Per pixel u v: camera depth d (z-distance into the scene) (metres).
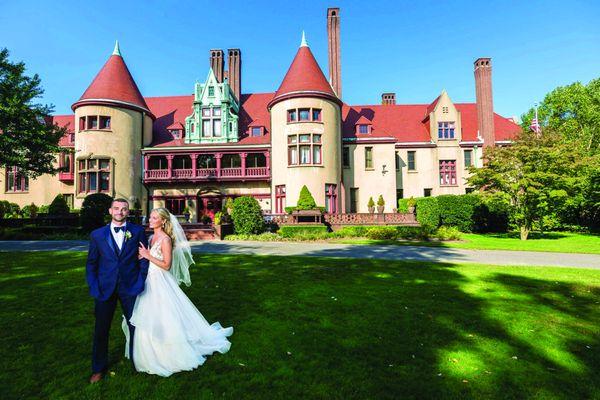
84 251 13.11
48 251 13.11
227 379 3.55
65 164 30.77
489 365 3.93
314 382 3.50
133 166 27.98
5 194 31.66
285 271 9.14
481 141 32.59
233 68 34.91
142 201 28.94
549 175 19.11
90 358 4.01
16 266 9.74
